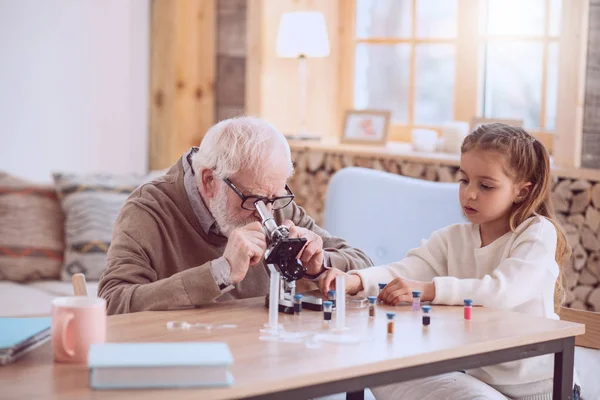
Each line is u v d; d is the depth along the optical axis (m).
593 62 3.61
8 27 4.89
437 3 4.67
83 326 1.49
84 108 5.12
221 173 2.11
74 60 5.06
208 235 2.35
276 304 1.79
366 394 2.50
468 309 1.88
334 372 1.47
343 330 1.75
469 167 2.17
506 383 2.10
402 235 3.11
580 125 3.66
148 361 1.35
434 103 4.74
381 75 4.91
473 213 2.18
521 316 1.92
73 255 3.94
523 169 2.15
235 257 1.94
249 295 2.42
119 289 2.08
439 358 1.62
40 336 1.59
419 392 2.05
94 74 5.12
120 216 2.32
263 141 2.12
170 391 1.33
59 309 1.49
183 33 5.09
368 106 4.97
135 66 5.21
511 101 4.45
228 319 1.84
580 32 3.61
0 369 1.45
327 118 5.03
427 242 2.34
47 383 1.37
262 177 2.10
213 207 2.18
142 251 2.24
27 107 4.97
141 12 5.19
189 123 5.16
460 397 1.95
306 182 4.64
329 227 3.29
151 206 2.29
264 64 4.91
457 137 4.24
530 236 2.12
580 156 3.67
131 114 5.23
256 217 2.15
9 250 3.96
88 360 1.37
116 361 1.35
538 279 2.08
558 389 1.85
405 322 1.84
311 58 4.97
